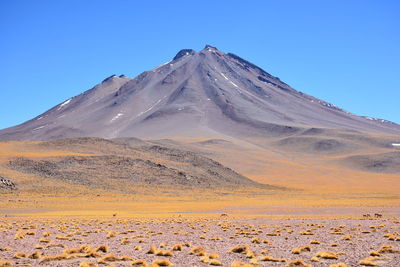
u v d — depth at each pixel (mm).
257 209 69500
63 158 111438
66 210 64938
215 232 33688
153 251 22109
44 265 18047
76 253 20906
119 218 49656
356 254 21781
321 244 25984
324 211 65375
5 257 20234
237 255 21484
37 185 89812
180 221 44031
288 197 106312
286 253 22312
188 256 21109
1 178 86375
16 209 64188
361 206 75250
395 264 18828
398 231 34406
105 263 18719
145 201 85688
